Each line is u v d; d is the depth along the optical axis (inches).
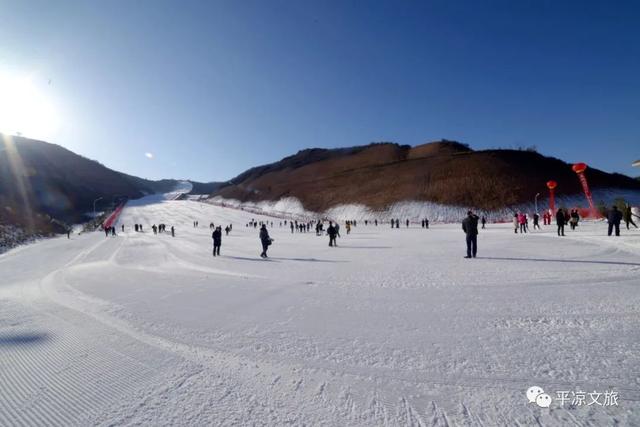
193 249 783.1
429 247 669.3
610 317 192.9
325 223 2667.3
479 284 292.5
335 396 119.6
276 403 115.6
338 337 176.2
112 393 125.3
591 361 138.7
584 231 797.9
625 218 740.0
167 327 200.5
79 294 314.5
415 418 105.5
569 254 450.9
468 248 470.0
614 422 100.4
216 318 216.7
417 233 1310.3
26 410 115.6
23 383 135.3
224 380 132.9
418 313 215.3
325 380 131.3
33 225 1738.4
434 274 349.4
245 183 6008.9
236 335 183.3
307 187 4160.9
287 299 263.4
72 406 117.2
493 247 594.2
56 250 948.6
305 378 133.3
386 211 2950.3
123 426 104.5
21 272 534.9
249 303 254.2
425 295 262.1
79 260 671.8
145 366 147.6
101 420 108.1
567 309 210.4
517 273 334.0
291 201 3927.2
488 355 148.5
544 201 2667.3
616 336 164.2
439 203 2822.3
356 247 735.7
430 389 122.9
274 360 150.5
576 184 2940.5
